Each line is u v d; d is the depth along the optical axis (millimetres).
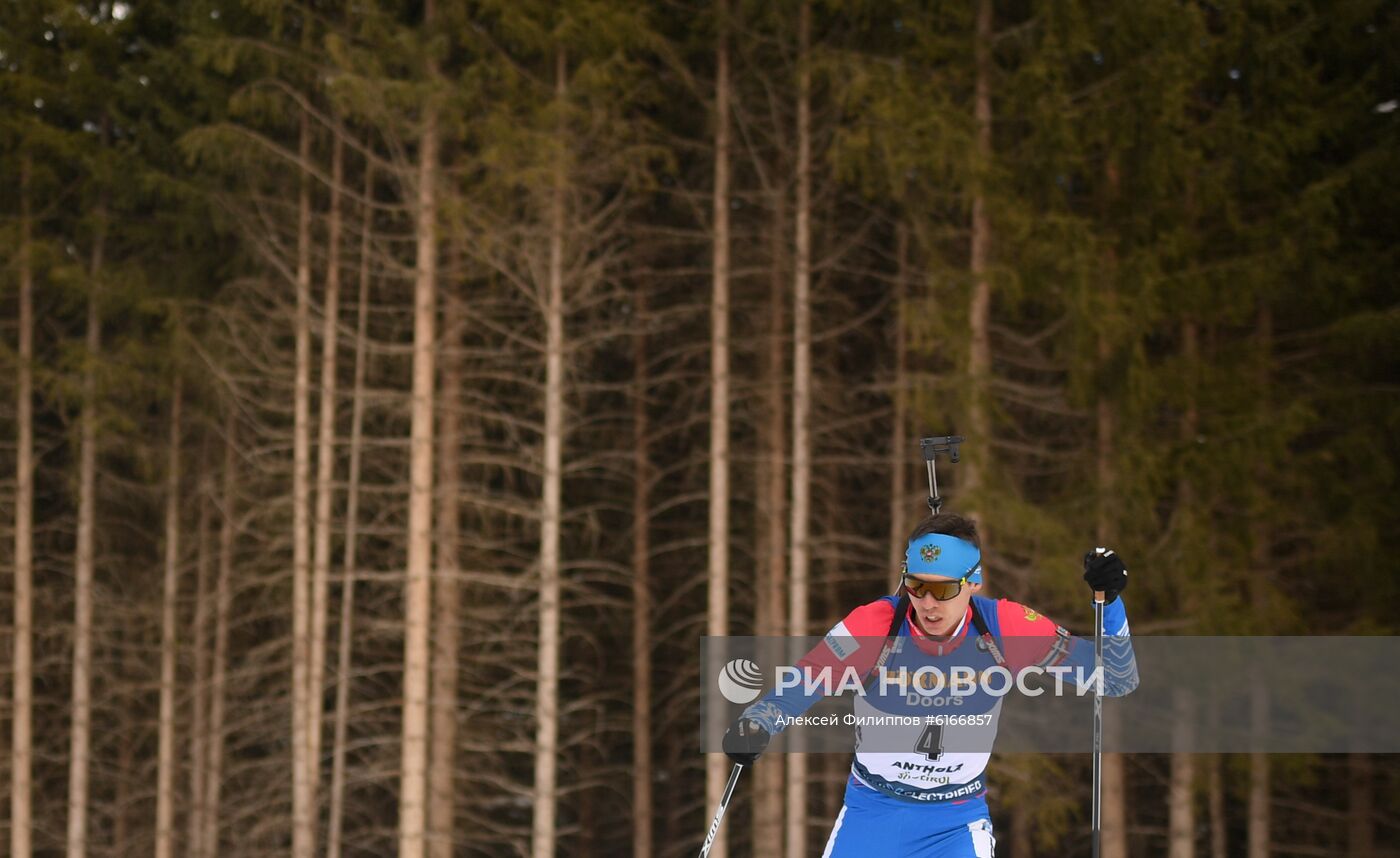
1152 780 35906
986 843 7773
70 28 33688
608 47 30500
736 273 32094
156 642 39656
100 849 39312
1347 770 33469
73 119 36219
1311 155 30172
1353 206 28531
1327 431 31203
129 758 39719
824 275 33031
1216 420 27312
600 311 36312
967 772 7809
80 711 35781
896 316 33656
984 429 26453
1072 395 27094
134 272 34750
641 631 36875
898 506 31109
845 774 35250
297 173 33562
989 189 26547
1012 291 26453
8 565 36875
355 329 36156
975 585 7539
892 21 30094
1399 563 28281
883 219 31266
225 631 37031
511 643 38156
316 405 36594
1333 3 29078
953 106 27125
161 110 33812
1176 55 26141
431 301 31016
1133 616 27641
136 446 35781
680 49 31938
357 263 34938
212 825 36000
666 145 33875
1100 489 27078
